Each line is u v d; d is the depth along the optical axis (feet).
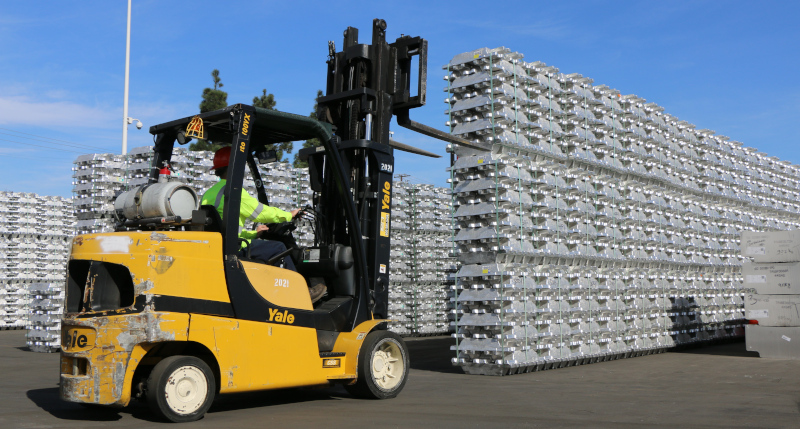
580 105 40.01
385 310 26.23
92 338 19.42
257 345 21.31
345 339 24.32
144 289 19.35
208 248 20.68
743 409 22.36
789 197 61.93
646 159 44.83
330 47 28.09
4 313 63.00
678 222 47.39
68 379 19.70
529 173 35.73
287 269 23.75
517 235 34.55
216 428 18.69
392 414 21.25
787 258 41.34
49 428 18.70
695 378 31.53
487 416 20.88
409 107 27.53
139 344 19.30
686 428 18.97
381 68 27.12
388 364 25.46
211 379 20.39
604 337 39.75
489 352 33.27
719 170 52.90
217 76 93.76
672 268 47.03
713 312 50.90
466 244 34.83
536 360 34.37
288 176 45.85
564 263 37.70
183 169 41.70
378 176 26.30
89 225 43.93
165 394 19.39
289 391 26.91
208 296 20.49
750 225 56.13
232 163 21.31
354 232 24.90
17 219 62.54
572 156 38.55
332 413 21.44
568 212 37.76
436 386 28.91
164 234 19.79
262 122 22.74
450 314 58.34
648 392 26.78
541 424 19.47
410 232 57.41
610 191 41.39
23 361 38.65
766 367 35.99
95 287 20.17
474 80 34.83
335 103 27.63
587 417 20.76
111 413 21.36
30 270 63.67
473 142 32.07
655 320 44.45
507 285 33.24
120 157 44.83
